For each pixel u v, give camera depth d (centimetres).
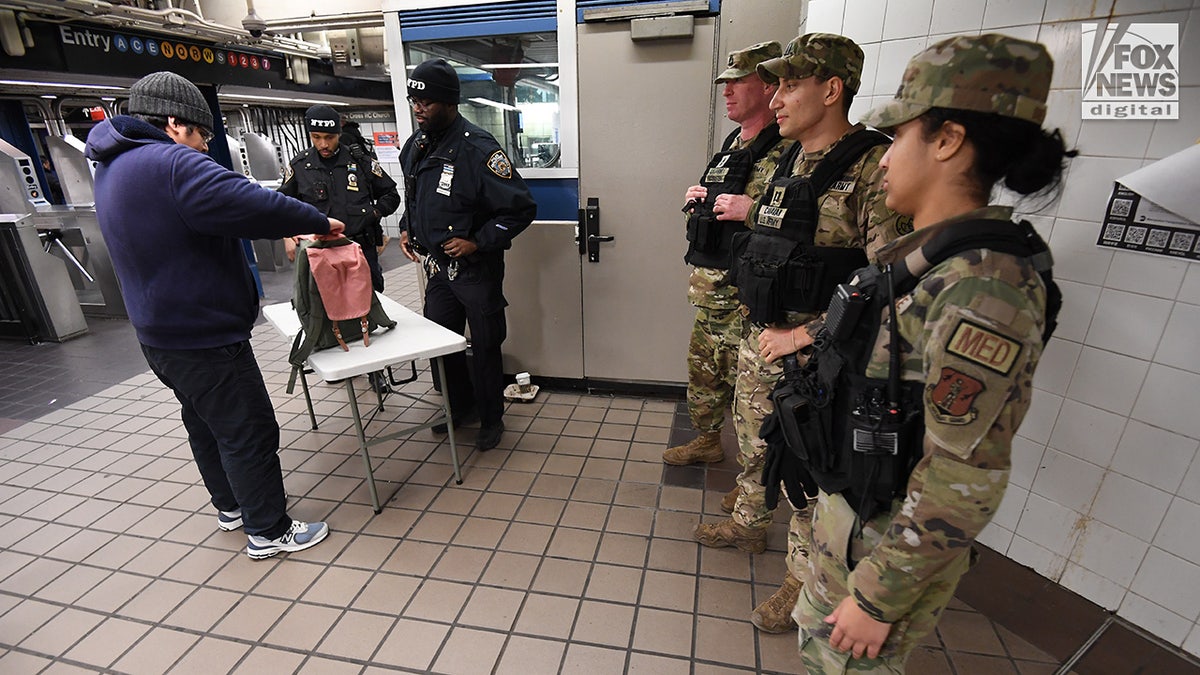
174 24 338
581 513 211
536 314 299
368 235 306
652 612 167
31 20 306
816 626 101
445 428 273
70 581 183
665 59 247
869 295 81
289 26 362
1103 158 143
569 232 280
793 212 131
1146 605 151
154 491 232
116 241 155
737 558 187
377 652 156
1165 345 139
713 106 249
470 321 241
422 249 249
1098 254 147
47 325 407
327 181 292
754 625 161
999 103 67
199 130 169
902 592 77
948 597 89
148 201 151
